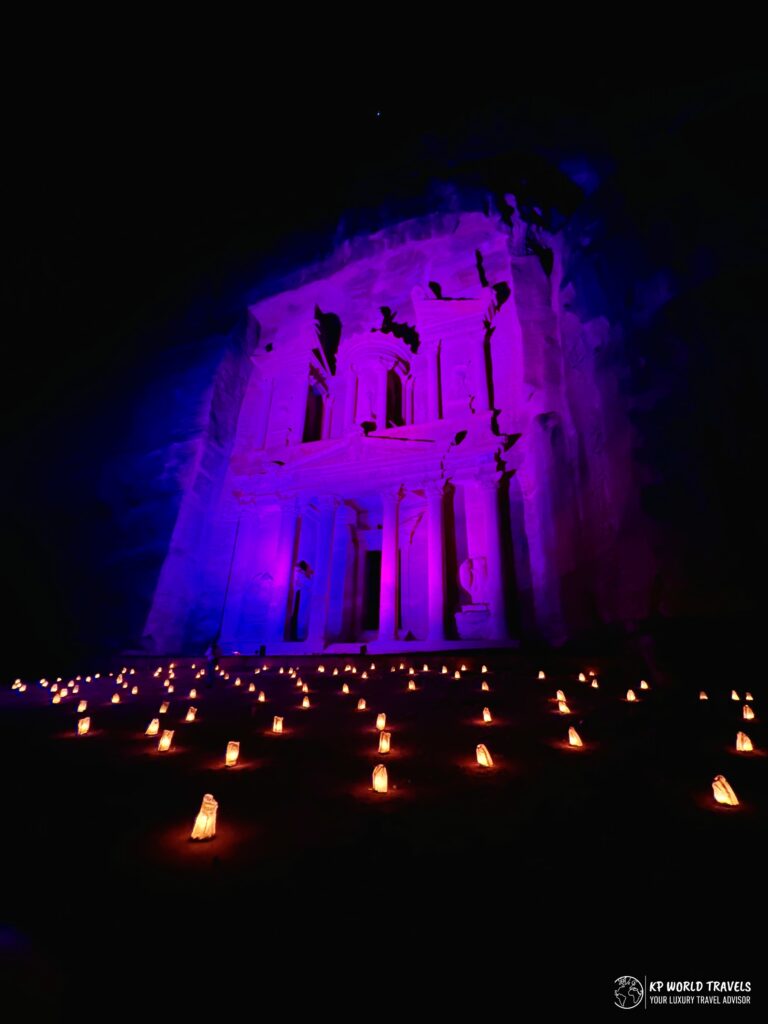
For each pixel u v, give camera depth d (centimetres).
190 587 2436
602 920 268
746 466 1148
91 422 2862
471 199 2323
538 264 2305
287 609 2402
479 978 221
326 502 2523
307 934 254
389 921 267
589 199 2000
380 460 2420
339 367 2944
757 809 438
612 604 1471
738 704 918
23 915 268
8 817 429
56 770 576
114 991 211
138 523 2455
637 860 341
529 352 2173
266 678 1434
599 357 1716
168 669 1788
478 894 295
